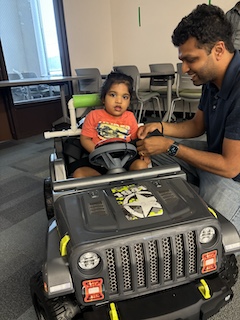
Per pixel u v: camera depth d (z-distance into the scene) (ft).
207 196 3.22
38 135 10.75
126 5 12.75
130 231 1.98
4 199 5.49
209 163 2.78
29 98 10.82
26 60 10.49
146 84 13.12
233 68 2.71
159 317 2.02
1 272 3.51
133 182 2.64
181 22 2.60
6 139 10.12
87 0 12.09
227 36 2.55
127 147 2.74
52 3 10.89
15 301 3.05
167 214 2.16
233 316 2.68
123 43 13.55
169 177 2.75
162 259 2.03
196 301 2.15
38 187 5.97
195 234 2.08
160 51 12.48
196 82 2.91
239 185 3.05
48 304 2.13
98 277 1.93
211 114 3.20
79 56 12.34
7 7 9.53
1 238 4.23
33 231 4.38
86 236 1.95
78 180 2.59
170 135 3.76
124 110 3.80
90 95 3.83
